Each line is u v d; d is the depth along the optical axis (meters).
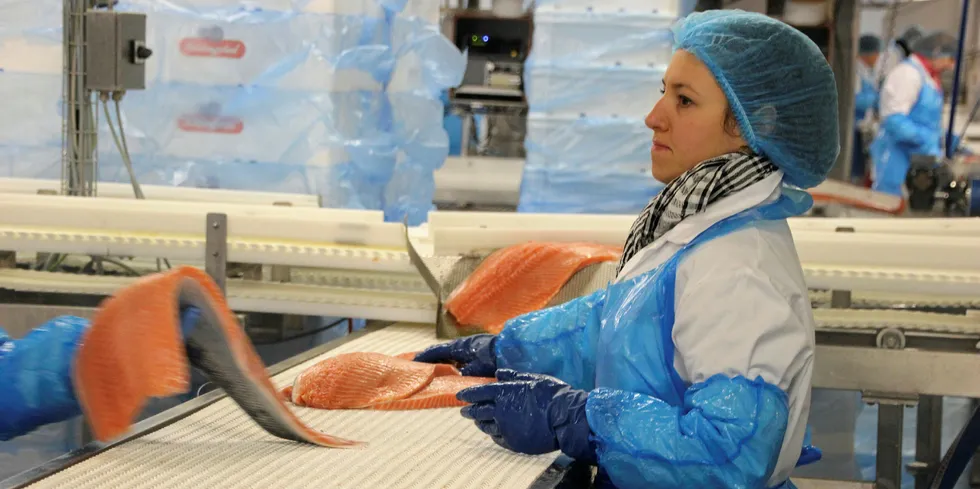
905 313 2.61
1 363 1.66
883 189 7.44
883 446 2.65
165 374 1.48
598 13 5.43
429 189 5.57
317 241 2.66
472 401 1.62
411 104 5.34
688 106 1.57
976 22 7.11
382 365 2.00
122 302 1.52
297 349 3.49
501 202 6.16
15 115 4.58
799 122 1.52
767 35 1.49
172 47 4.52
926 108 7.25
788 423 1.46
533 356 1.90
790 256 1.53
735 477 1.38
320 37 4.46
